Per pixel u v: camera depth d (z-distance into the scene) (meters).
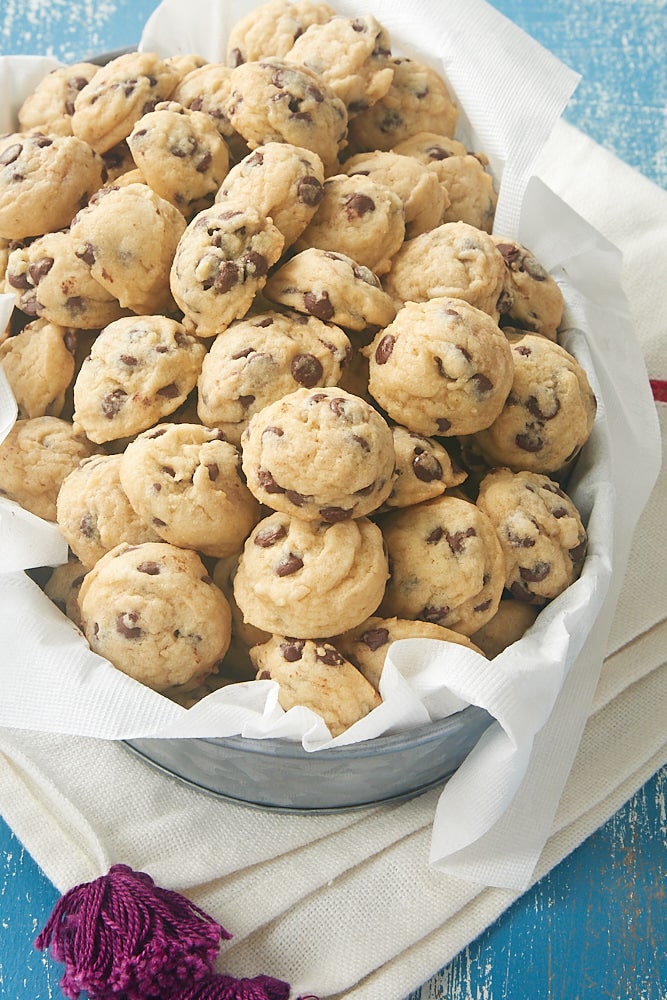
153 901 0.47
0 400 0.49
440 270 0.50
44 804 0.51
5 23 0.70
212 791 0.51
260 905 0.49
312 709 0.46
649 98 0.70
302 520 0.46
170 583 0.46
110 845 0.50
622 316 0.56
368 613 0.46
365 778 0.48
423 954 0.49
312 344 0.48
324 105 0.51
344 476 0.45
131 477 0.47
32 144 0.51
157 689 0.47
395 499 0.48
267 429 0.46
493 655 0.50
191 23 0.58
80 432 0.49
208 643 0.47
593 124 0.70
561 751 0.51
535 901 0.51
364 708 0.46
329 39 0.53
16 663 0.46
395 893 0.50
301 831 0.50
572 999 0.50
